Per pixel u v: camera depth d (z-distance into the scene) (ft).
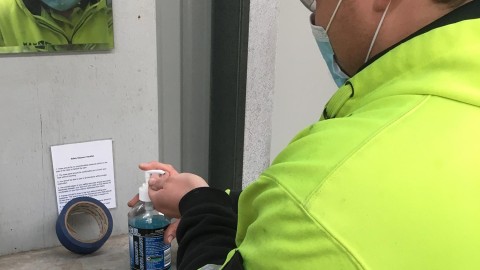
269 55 4.21
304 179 1.29
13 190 3.22
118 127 3.44
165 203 2.77
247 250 1.41
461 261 1.16
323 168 1.26
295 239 1.25
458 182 1.18
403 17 1.47
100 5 3.15
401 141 1.23
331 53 1.77
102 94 3.33
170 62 4.04
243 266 1.42
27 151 3.19
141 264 3.16
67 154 3.32
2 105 3.06
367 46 1.57
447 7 1.40
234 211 2.26
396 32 1.49
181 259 2.08
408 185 1.18
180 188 2.70
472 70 1.27
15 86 3.06
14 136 3.14
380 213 1.18
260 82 4.23
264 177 1.43
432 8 1.42
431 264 1.16
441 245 1.16
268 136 4.44
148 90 3.48
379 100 1.39
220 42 4.09
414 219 1.16
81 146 3.35
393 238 1.17
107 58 3.29
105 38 3.22
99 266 3.24
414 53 1.39
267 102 4.33
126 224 3.64
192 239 2.07
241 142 4.23
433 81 1.30
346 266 1.17
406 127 1.25
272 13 4.11
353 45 1.61
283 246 1.27
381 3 1.50
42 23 3.02
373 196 1.19
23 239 3.32
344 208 1.21
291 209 1.27
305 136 1.43
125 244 3.52
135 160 3.57
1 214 3.22
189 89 4.19
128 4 3.27
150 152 3.61
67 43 3.12
